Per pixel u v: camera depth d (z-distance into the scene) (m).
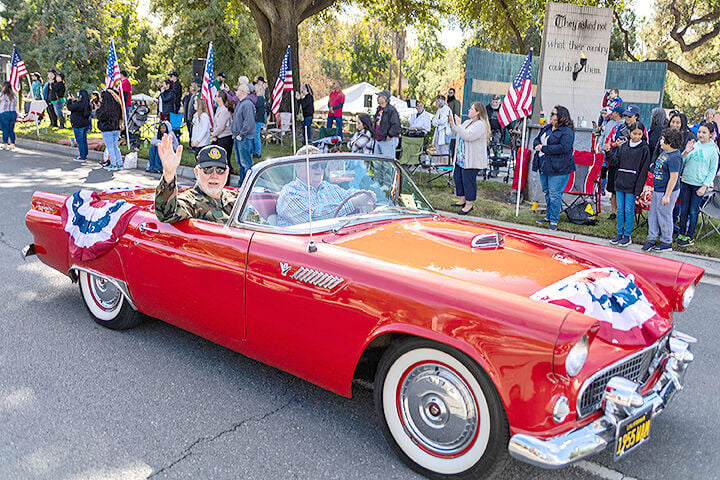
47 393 3.54
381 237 3.42
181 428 3.22
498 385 2.47
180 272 3.74
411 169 11.65
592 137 10.25
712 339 4.79
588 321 2.34
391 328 2.77
